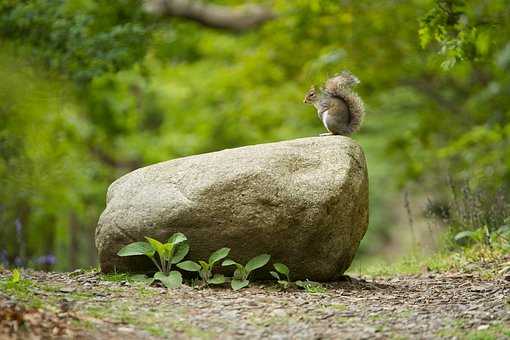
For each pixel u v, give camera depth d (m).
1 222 15.31
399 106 21.89
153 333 6.39
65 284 8.09
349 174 8.44
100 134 20.70
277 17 19.48
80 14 14.20
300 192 8.27
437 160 19.66
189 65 22.64
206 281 8.30
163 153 21.03
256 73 20.28
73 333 6.11
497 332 6.55
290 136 21.62
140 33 13.91
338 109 9.60
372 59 19.11
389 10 17.84
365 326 6.87
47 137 15.37
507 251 10.55
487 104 18.83
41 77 11.26
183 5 19.42
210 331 6.58
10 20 13.42
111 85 19.41
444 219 12.26
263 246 8.38
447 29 11.07
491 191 13.07
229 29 19.91
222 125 22.23
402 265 11.40
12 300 6.73
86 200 19.73
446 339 6.43
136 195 8.66
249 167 8.33
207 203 8.25
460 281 9.44
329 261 8.59
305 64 19.19
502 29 13.98
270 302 7.70
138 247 8.31
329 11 17.55
